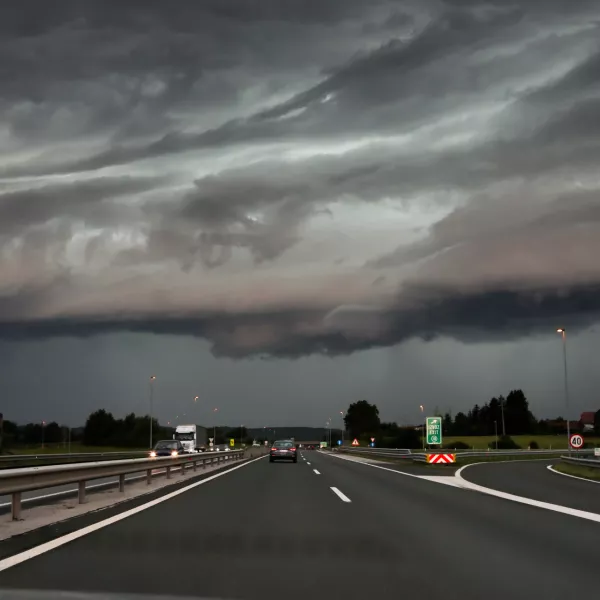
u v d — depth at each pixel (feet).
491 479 88.28
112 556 28.63
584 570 26.50
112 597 21.49
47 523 38.96
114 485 73.97
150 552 29.78
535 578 24.97
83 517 42.57
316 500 55.67
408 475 95.50
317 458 190.19
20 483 39.29
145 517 42.86
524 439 440.86
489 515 45.34
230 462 155.33
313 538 34.53
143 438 475.31
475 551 30.86
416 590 22.94
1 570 25.39
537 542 33.60
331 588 23.16
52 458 152.46
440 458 132.98
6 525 37.50
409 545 32.48
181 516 43.60
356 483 77.05
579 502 55.21
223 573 25.54
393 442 377.91
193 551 30.27
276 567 26.84
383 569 26.55
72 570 25.55
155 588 22.84
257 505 51.34
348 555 29.66
